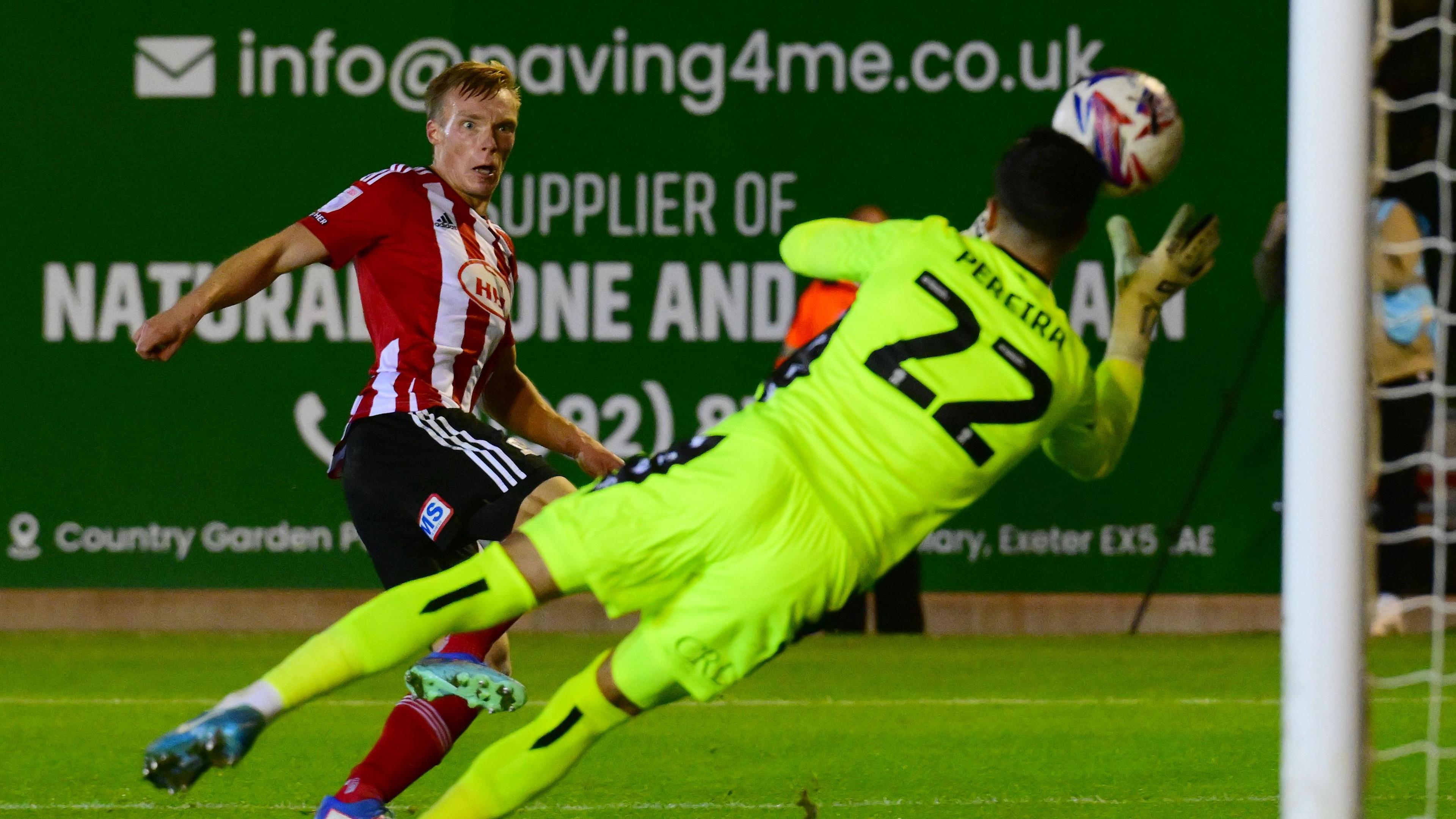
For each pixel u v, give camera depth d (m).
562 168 30.62
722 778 17.31
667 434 30.64
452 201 14.22
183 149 30.81
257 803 16.05
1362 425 10.95
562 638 30.28
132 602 30.98
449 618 10.48
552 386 30.67
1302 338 11.03
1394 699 22.83
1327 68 10.98
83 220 30.86
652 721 21.20
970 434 10.67
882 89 30.52
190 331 12.59
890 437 10.66
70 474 30.98
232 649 28.55
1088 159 10.99
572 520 10.57
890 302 10.88
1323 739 10.89
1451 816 15.29
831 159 30.53
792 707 22.33
